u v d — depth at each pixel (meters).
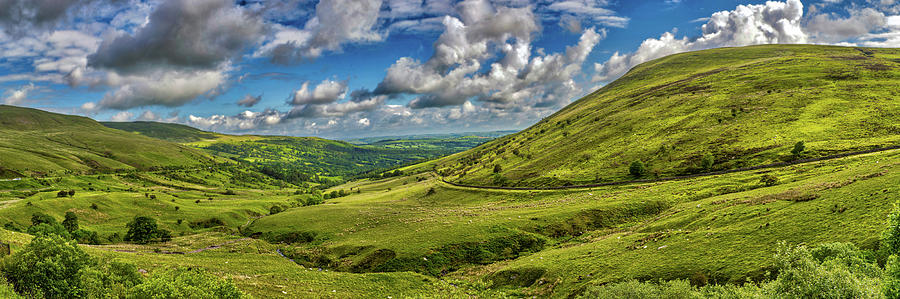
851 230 43.31
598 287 42.44
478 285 61.66
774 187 77.50
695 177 115.44
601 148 179.50
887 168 62.75
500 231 84.94
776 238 48.12
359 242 93.25
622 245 62.84
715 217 63.88
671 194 99.06
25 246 29.64
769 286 31.22
